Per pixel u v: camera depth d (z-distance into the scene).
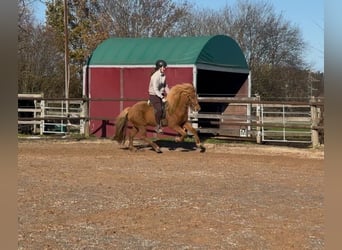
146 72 20.12
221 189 10.41
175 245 6.64
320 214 8.31
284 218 8.06
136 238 6.95
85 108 20.50
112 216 8.16
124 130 16.44
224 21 48.78
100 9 44.53
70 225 7.61
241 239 6.92
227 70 20.84
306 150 16.44
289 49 46.91
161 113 15.68
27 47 36.06
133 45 21.11
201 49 19.38
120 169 12.90
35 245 6.55
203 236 7.06
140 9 45.03
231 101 18.19
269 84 41.62
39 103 22.42
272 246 6.60
